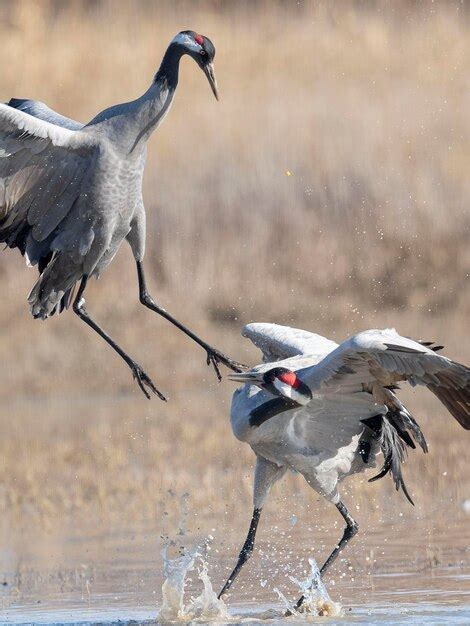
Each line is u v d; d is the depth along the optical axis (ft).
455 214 69.46
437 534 33.55
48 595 29.14
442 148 72.69
